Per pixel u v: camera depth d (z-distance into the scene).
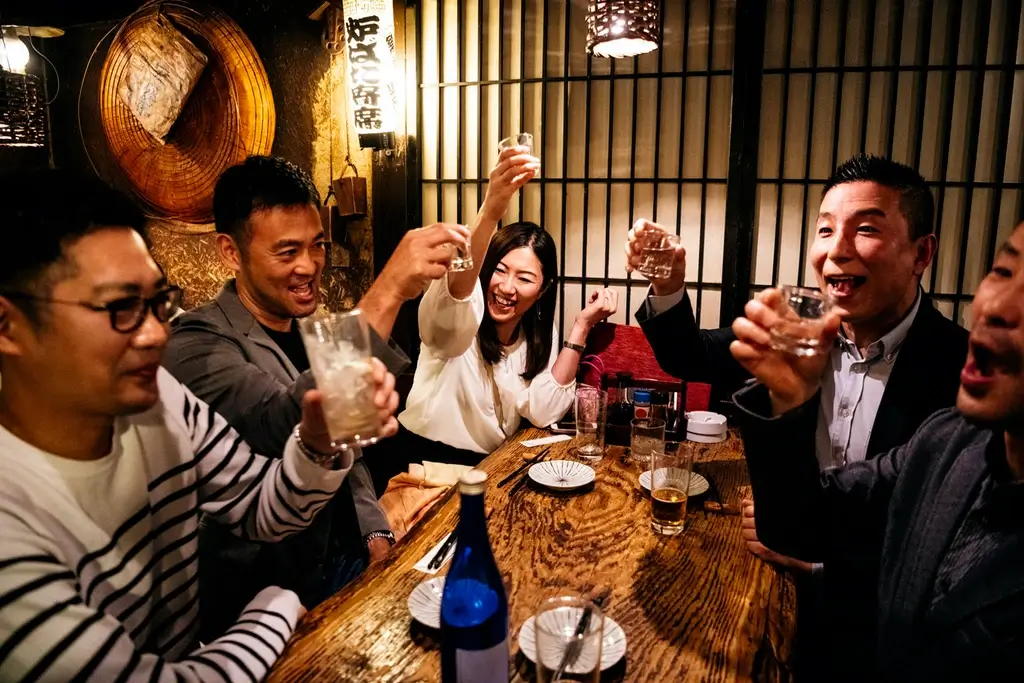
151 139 4.50
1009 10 2.99
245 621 1.31
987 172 3.15
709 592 1.56
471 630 1.15
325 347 1.20
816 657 1.78
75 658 0.99
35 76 4.52
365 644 1.34
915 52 3.14
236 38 4.14
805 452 1.20
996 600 1.03
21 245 1.00
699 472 2.32
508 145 2.28
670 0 3.43
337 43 3.93
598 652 1.14
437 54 3.88
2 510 1.04
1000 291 0.99
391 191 4.02
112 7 4.35
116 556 1.25
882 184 1.90
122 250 1.07
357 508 2.29
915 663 1.15
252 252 1.93
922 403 1.97
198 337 1.88
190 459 1.45
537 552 1.75
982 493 1.15
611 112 3.61
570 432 2.82
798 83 3.30
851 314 1.99
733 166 3.35
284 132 4.23
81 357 1.06
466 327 2.68
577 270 3.88
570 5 3.59
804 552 1.33
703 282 3.62
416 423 3.02
